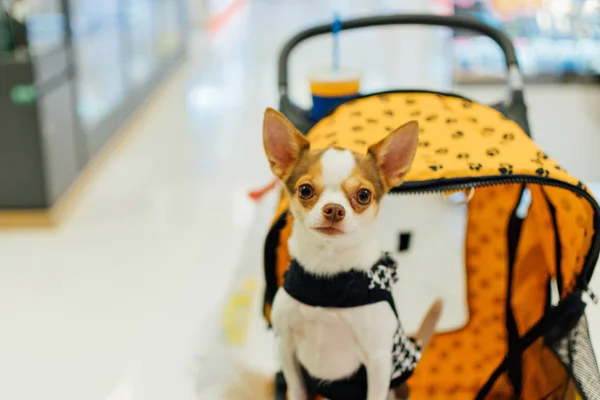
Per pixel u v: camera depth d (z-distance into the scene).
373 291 1.33
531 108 4.92
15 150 3.20
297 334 1.41
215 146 4.47
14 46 3.12
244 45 7.86
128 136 4.70
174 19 6.87
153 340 2.32
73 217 3.43
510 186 1.75
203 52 7.56
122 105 4.76
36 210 3.28
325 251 1.30
